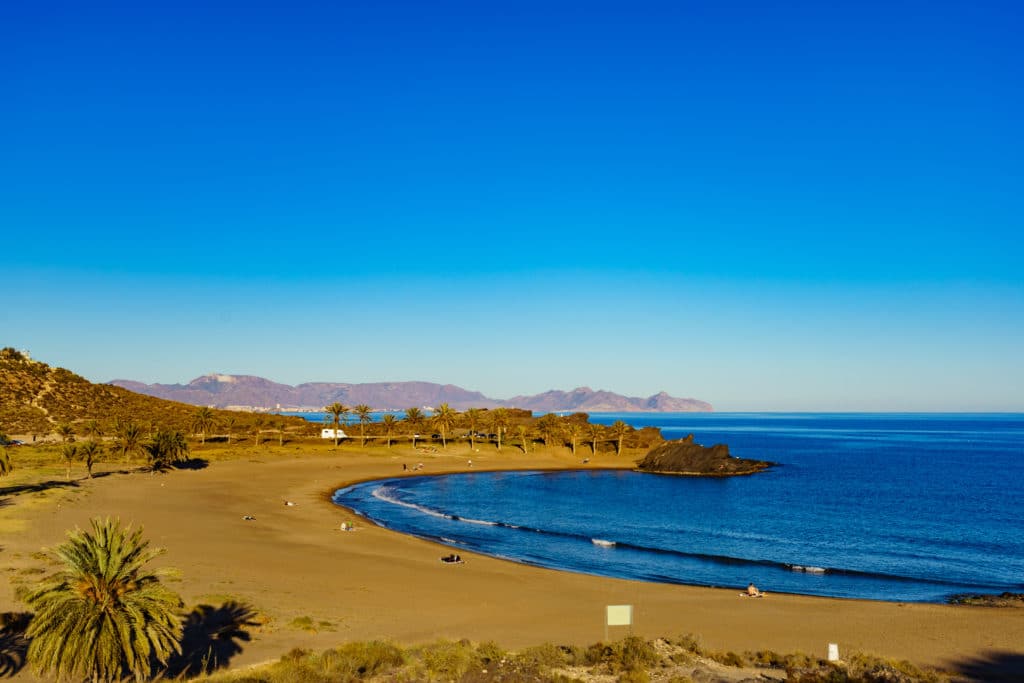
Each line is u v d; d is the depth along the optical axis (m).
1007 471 144.38
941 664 31.75
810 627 37.97
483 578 47.97
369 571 48.09
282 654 28.78
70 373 191.62
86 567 22.69
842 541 68.44
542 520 81.06
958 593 48.31
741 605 42.91
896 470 148.12
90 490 81.25
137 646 22.20
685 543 66.81
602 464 160.62
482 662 27.53
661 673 26.69
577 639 34.31
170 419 180.38
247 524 65.81
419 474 132.12
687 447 150.62
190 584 40.31
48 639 21.61
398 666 27.11
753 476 138.50
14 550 44.84
